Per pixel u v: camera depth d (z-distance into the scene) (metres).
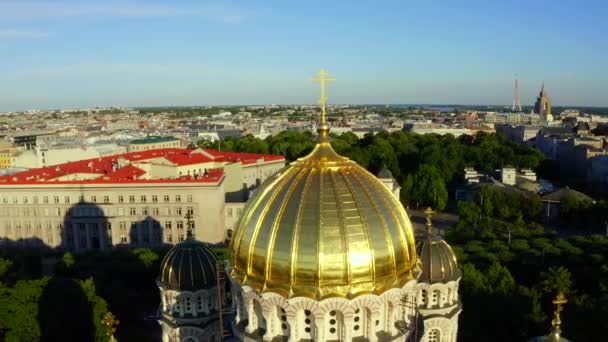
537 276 120.69
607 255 130.50
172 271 74.69
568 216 190.88
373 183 52.09
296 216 47.66
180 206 165.25
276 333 48.78
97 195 164.62
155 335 105.69
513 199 193.12
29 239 167.12
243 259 50.09
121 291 112.88
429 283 73.12
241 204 180.88
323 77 53.12
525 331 88.75
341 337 47.66
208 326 74.44
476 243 142.50
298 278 46.75
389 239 48.72
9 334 86.75
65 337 91.19
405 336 50.34
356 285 46.81
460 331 89.25
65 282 95.81
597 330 85.56
